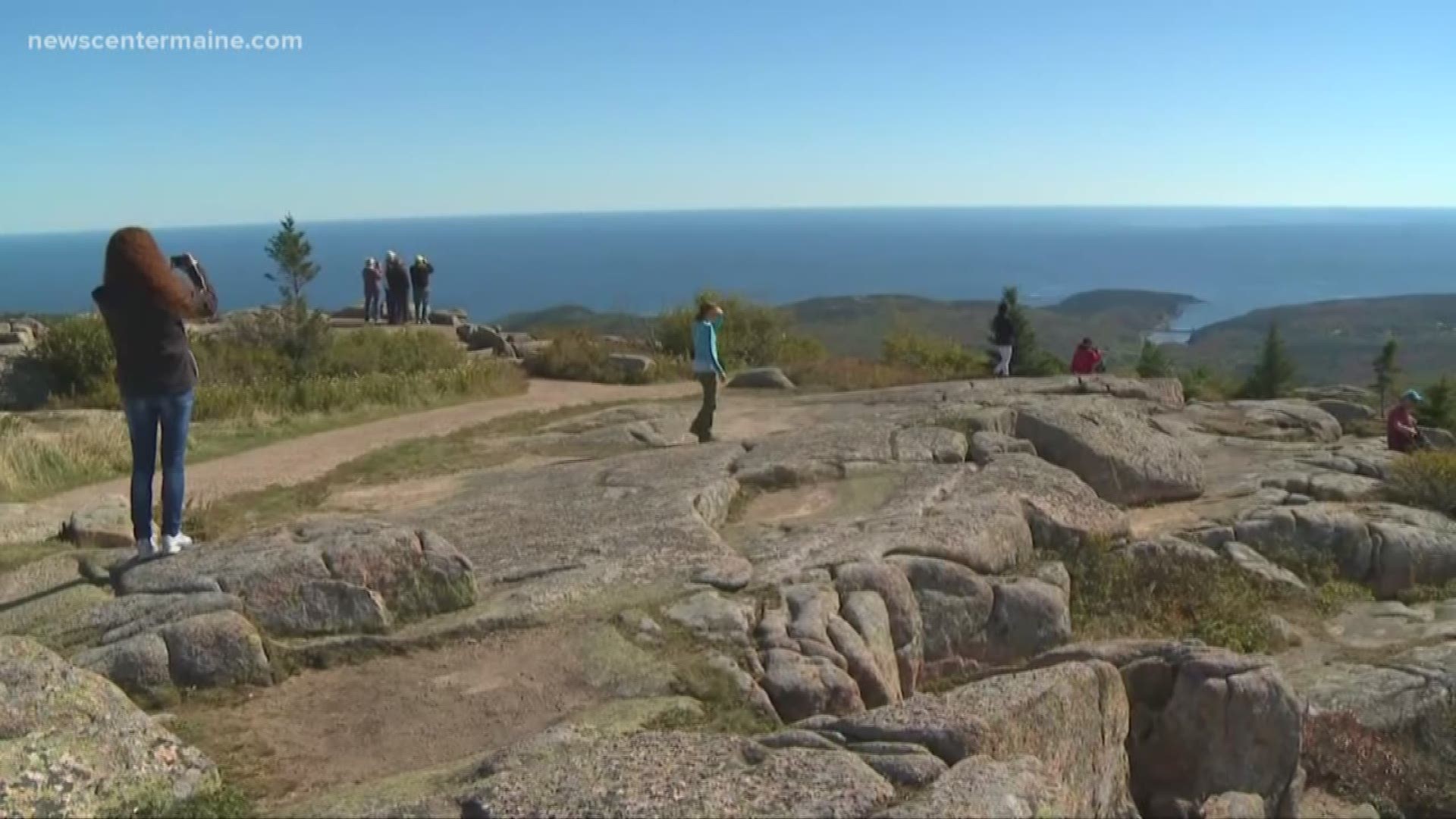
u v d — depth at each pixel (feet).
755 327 92.53
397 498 39.22
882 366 80.94
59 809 15.14
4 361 68.59
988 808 14.25
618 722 18.99
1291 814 24.61
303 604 23.38
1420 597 38.50
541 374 78.69
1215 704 23.89
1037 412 46.39
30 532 32.63
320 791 17.22
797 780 14.78
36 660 17.76
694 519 32.09
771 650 23.65
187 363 26.22
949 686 29.19
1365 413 66.69
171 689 20.76
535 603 25.30
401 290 102.47
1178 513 42.09
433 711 20.51
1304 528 40.01
